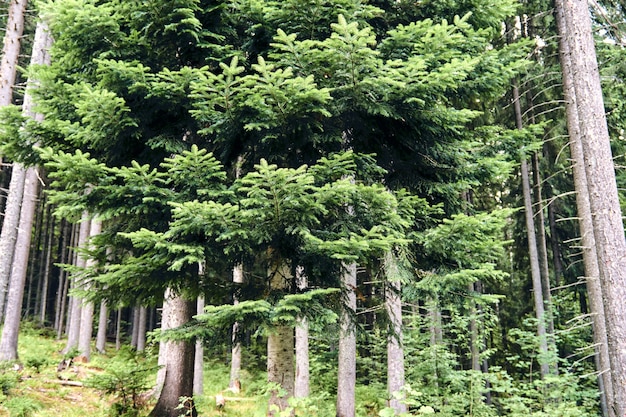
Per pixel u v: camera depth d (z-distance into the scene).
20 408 8.04
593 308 10.12
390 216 5.44
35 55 12.73
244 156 6.69
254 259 6.48
